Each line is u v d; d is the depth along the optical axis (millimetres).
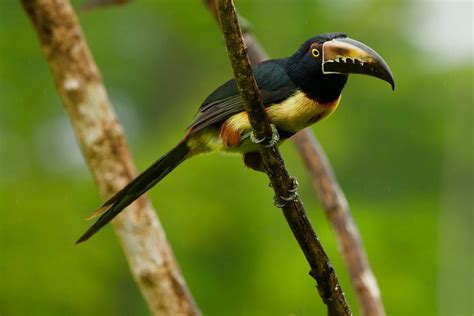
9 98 21344
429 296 19734
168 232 18625
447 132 23156
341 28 24156
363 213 21062
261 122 6820
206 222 18766
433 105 23391
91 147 8945
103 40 23562
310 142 9477
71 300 17328
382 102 23125
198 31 23594
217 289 18547
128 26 23703
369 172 22641
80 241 7844
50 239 17984
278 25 22297
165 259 8875
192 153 7973
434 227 21359
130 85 23859
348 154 22625
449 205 22297
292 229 7004
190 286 18359
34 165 20812
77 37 8906
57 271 17500
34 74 21484
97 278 17516
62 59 8875
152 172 7938
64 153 21312
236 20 6465
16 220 18203
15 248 17750
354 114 23062
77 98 8906
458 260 21109
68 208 18656
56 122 21484
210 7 9969
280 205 6965
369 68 7363
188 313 8891
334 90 7598
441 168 22828
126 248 8891
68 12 8852
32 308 17312
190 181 19062
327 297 7066
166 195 18891
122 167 8961
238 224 18938
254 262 18781
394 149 22938
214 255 18812
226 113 7625
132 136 23031
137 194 7953
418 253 20500
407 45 24516
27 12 8781
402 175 22719
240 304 18469
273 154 6902
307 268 18484
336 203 9359
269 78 7578
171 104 23828
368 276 9156
